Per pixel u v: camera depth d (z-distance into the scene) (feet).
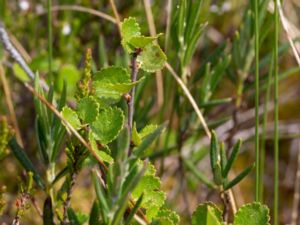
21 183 0.91
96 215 0.85
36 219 1.69
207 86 1.39
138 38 0.78
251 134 2.04
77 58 1.94
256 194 1.08
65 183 0.92
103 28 1.90
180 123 1.47
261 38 1.38
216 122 1.50
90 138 0.80
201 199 1.93
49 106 0.84
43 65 1.68
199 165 2.07
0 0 1.83
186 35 1.25
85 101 0.80
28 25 1.93
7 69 1.79
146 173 0.81
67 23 1.90
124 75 0.80
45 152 0.94
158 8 1.86
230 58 1.42
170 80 1.45
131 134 0.83
